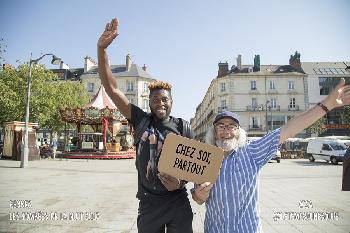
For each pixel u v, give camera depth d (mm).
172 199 2379
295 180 12742
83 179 12008
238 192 2139
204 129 79125
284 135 2158
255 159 2211
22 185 9758
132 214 6086
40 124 33219
